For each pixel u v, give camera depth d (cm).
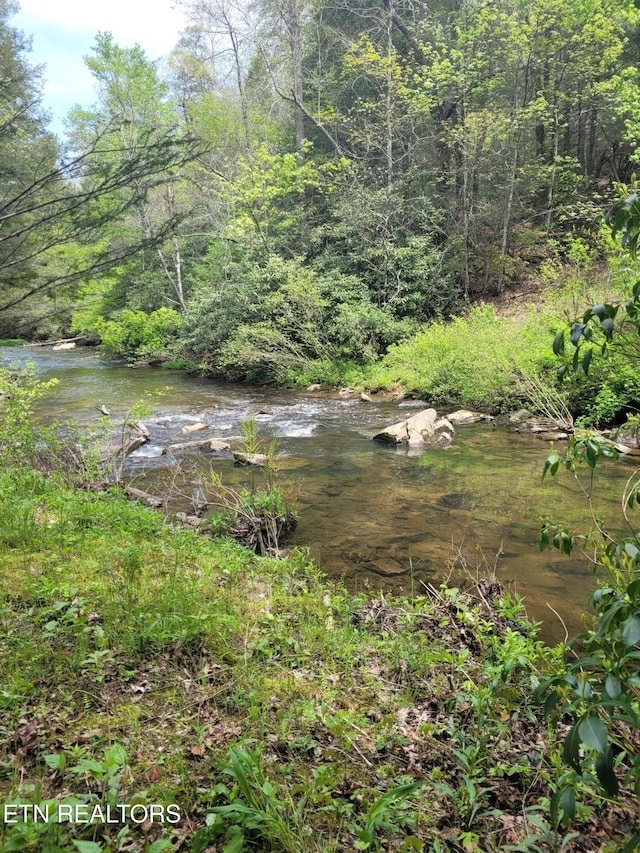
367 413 1366
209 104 2384
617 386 1023
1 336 833
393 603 445
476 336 1389
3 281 684
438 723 293
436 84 1989
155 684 308
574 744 137
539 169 1892
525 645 336
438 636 386
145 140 662
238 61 2408
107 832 204
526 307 1695
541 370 1181
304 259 2117
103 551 472
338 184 2109
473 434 1126
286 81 2588
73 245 720
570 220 1892
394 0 2167
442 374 1437
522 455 962
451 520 663
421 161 2241
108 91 2414
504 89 2108
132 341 2431
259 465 915
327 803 223
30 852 189
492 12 1916
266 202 2145
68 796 219
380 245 1953
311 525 652
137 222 1511
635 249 177
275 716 288
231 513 628
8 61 1090
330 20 2580
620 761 234
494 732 279
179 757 249
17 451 780
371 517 676
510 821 227
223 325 2022
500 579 507
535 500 728
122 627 351
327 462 940
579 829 220
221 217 2347
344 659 352
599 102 1909
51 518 558
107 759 210
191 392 1727
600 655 173
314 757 259
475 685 311
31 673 299
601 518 652
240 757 222
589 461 210
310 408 1446
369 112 2238
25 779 228
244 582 458
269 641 364
